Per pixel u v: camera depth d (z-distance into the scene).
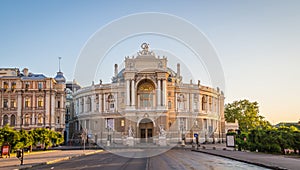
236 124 141.62
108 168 30.27
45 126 108.81
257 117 159.00
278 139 50.31
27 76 114.38
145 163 36.31
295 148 48.06
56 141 86.50
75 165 35.25
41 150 82.12
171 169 28.28
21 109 108.94
